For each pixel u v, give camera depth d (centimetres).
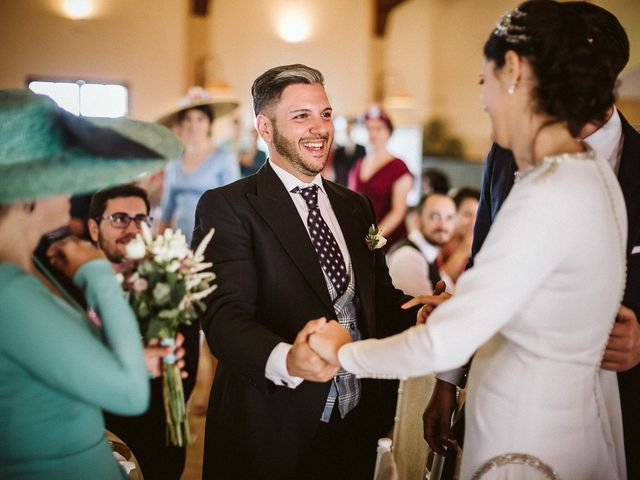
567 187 126
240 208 196
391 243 620
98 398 120
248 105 930
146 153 135
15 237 126
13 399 122
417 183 926
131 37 891
